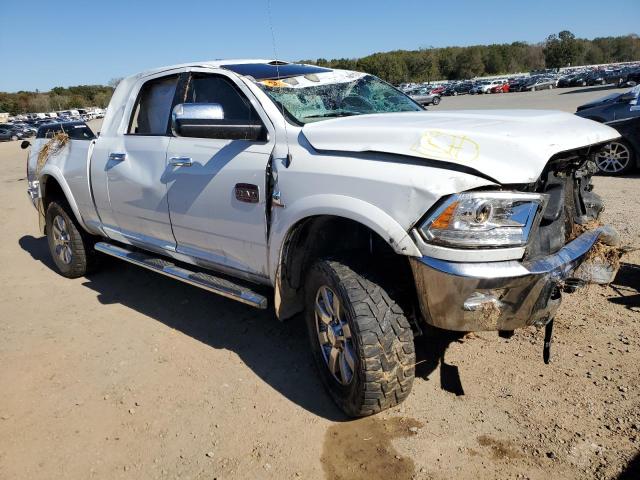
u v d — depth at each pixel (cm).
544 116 299
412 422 281
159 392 325
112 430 291
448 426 276
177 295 482
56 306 475
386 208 250
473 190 236
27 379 348
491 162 240
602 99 959
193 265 405
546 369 320
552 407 285
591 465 244
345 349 276
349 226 307
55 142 528
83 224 503
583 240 286
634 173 883
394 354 260
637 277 441
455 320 247
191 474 256
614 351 335
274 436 279
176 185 369
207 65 376
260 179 312
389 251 282
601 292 419
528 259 247
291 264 313
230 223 337
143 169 399
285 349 370
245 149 326
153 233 415
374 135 273
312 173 283
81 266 534
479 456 254
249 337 391
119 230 458
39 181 536
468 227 234
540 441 261
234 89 349
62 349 388
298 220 289
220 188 337
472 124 277
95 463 266
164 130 396
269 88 340
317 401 308
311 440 274
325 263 279
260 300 318
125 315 445
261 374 339
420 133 260
